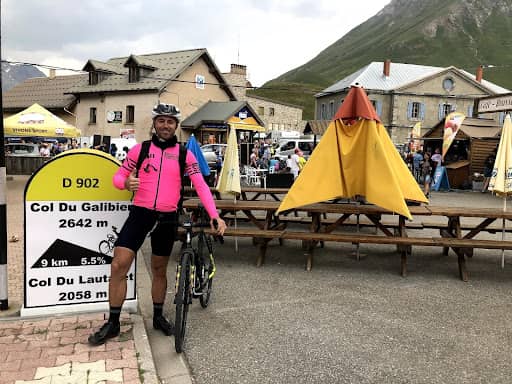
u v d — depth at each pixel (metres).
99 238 4.52
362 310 5.04
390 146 7.04
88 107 37.56
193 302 5.22
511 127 6.93
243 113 34.16
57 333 4.05
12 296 5.02
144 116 34.12
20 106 44.22
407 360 3.88
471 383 3.53
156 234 4.14
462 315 4.93
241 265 6.87
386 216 11.30
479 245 6.11
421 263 7.11
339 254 7.62
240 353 3.97
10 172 23.84
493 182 6.95
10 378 3.28
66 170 4.39
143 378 3.36
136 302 4.68
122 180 4.00
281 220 8.23
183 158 4.09
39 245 4.39
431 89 46.84
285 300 5.33
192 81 35.81
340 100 51.25
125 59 39.97
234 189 7.38
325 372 3.66
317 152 6.77
